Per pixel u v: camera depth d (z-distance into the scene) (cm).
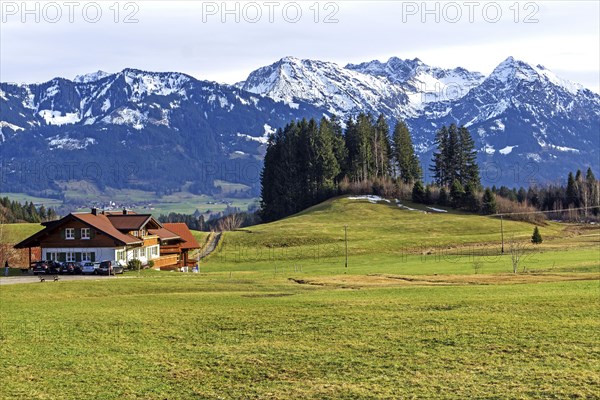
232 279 7206
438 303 4572
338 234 14700
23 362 3159
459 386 2619
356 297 5134
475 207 19038
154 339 3644
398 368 2914
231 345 3453
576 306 4209
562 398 2438
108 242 9181
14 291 5962
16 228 13975
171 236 11219
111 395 2652
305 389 2653
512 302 4472
